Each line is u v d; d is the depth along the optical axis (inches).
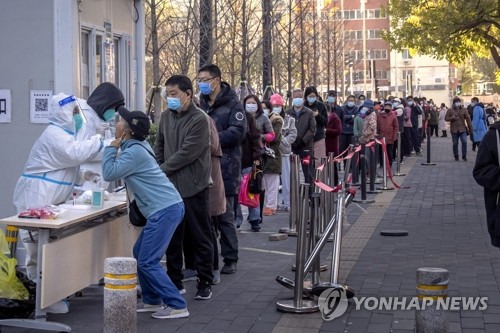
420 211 569.3
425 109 1547.7
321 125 613.3
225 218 360.8
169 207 278.4
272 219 535.8
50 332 263.6
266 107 559.5
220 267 376.5
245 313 291.7
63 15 347.6
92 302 310.0
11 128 356.5
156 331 268.8
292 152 570.6
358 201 621.3
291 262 389.1
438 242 435.5
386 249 417.4
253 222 484.7
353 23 3248.0
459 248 416.2
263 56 783.1
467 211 564.1
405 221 519.2
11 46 353.1
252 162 457.4
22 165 356.8
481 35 1051.9
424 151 1301.7
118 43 419.8
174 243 309.7
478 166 249.4
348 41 2138.3
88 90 375.6
